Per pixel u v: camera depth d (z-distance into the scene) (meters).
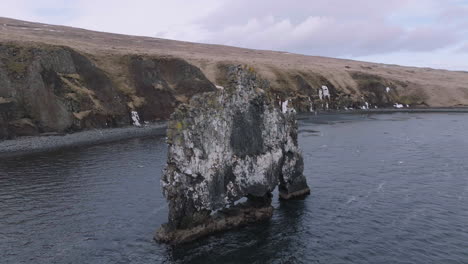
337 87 168.88
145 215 38.34
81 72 102.12
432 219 36.03
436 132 90.25
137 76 114.19
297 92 150.62
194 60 160.62
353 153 66.12
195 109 33.50
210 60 163.25
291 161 42.59
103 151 70.88
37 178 52.16
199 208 33.44
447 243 31.08
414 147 70.62
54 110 87.88
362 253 29.77
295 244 31.55
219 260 28.91
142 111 108.12
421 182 47.84
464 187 45.34
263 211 37.47
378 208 39.22
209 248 30.97
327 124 110.44
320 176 51.50
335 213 38.22
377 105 174.38
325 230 34.19
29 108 85.44
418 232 33.25
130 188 47.41
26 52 92.88
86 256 29.89
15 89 85.06
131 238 33.03
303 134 89.56
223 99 35.56
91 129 94.00
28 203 42.09
